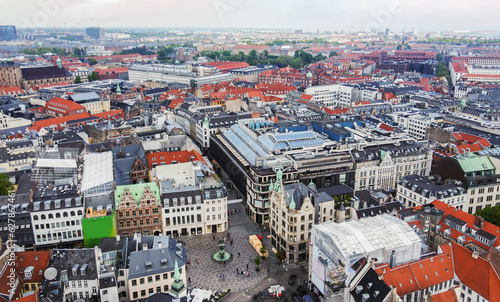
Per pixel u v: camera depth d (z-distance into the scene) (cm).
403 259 13900
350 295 12775
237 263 17525
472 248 14900
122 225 19012
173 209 19362
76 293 13762
